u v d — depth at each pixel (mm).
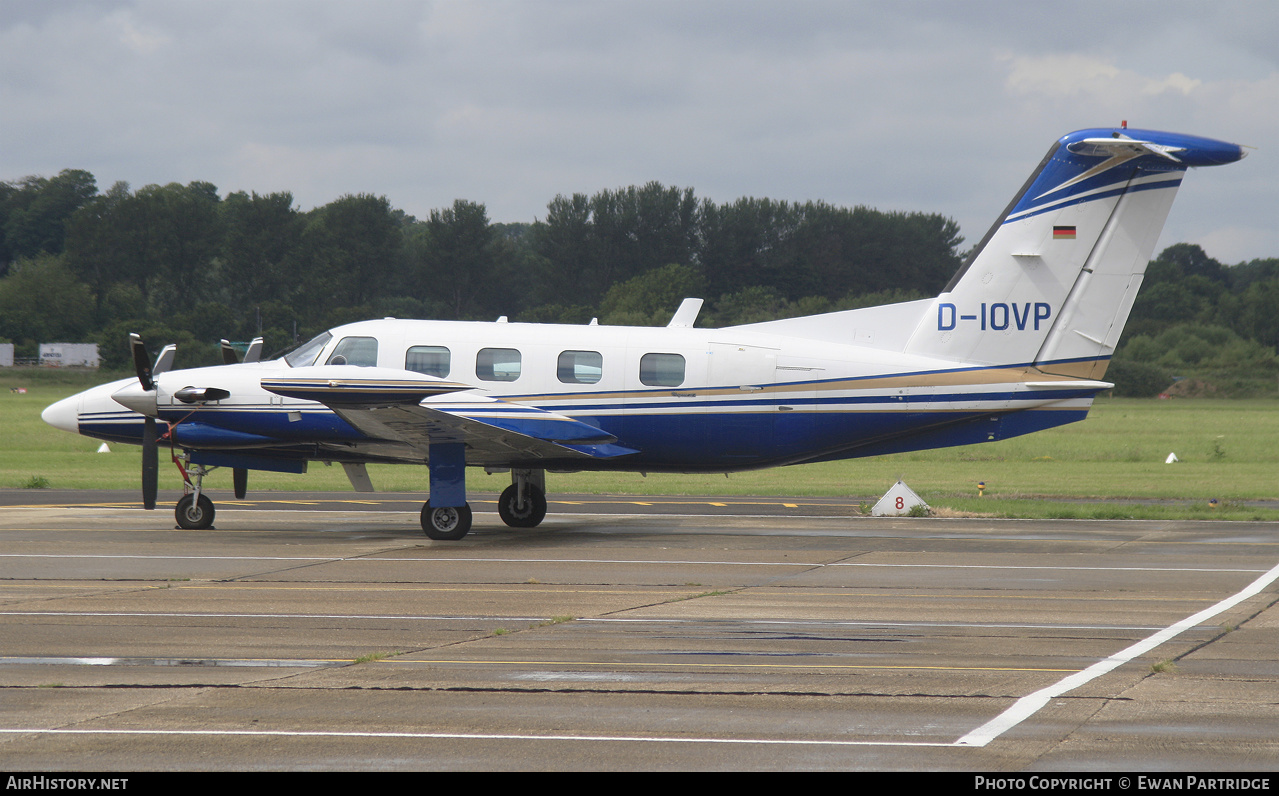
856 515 68375
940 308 58062
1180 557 49094
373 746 21422
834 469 112688
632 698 24844
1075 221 57125
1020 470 109438
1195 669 27766
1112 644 30703
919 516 67625
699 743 21703
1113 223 56906
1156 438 159125
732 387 56719
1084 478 98812
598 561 47000
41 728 22406
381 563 46031
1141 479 97625
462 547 51594
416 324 58438
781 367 56812
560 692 25312
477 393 56906
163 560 46562
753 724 22953
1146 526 62312
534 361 57062
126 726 22578
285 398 55781
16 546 50875
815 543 53844
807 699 24844
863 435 57656
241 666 27594
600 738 21969
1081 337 57344
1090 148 56344
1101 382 57062
